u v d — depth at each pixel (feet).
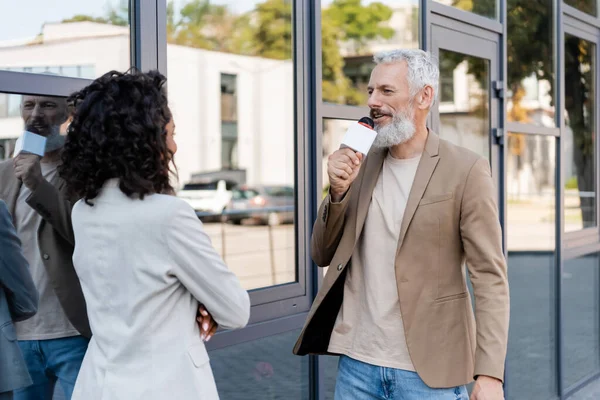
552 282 15.89
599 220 17.89
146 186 5.02
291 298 10.07
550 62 15.93
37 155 6.99
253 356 9.60
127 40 7.86
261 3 9.84
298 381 10.29
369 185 7.00
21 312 6.95
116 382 5.00
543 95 15.65
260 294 9.58
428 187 6.68
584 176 17.34
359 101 11.13
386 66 6.75
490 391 6.19
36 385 7.04
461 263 6.79
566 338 16.66
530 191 15.19
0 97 6.69
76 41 7.32
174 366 5.04
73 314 7.29
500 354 6.25
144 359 5.03
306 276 10.32
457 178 6.61
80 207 5.36
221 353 9.18
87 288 5.32
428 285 6.64
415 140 6.90
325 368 10.54
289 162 10.12
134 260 5.03
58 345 7.20
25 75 6.81
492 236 6.50
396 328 6.72
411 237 6.63
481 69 13.60
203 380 5.14
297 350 7.23
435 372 6.55
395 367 6.68
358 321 7.00
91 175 5.09
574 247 16.71
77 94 5.24
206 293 5.18
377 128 6.79
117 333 5.08
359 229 6.86
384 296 6.78
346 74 10.86
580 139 17.22
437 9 12.24
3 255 6.83
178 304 5.17
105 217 5.12
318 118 10.32
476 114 13.47
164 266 5.02
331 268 7.03
